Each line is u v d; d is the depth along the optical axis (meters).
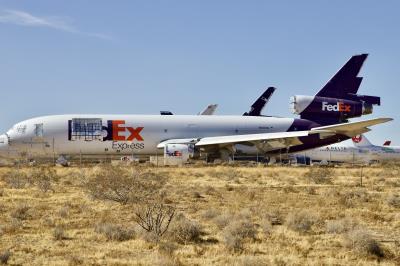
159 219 22.88
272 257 18.14
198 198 36.66
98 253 18.58
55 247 19.66
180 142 80.06
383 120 74.81
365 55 90.25
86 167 71.38
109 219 26.14
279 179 57.00
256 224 25.12
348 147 113.69
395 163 107.44
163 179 45.41
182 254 18.42
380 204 34.22
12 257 17.98
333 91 89.69
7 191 41.03
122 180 35.88
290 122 87.44
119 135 79.88
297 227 23.69
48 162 81.25
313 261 17.72
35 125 78.75
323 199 36.25
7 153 78.69
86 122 79.38
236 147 84.12
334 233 23.02
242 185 48.78
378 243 20.77
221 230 23.27
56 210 29.77
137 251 18.97
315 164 98.69
